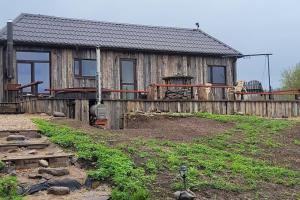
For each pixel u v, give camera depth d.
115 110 17.86
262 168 10.66
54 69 22.25
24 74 21.62
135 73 24.09
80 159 10.03
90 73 23.16
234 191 8.87
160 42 25.47
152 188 8.52
